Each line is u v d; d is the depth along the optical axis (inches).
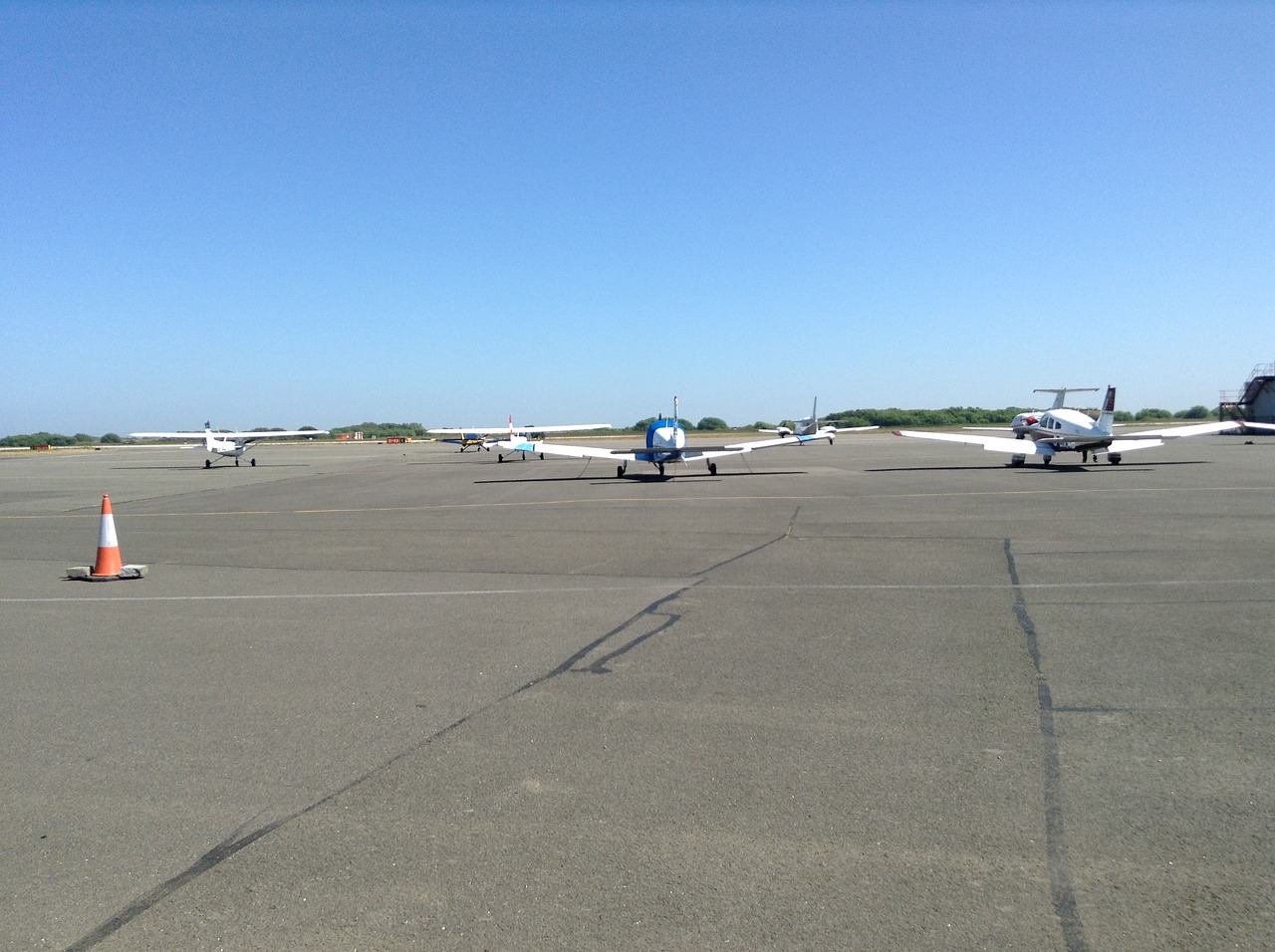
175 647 293.0
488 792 170.4
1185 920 123.4
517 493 980.6
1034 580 382.9
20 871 142.5
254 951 119.7
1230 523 563.5
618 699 227.3
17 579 449.7
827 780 173.0
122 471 1763.0
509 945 120.0
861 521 622.2
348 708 224.5
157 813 163.6
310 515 777.6
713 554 482.3
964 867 138.6
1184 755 182.2
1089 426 1186.6
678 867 140.0
